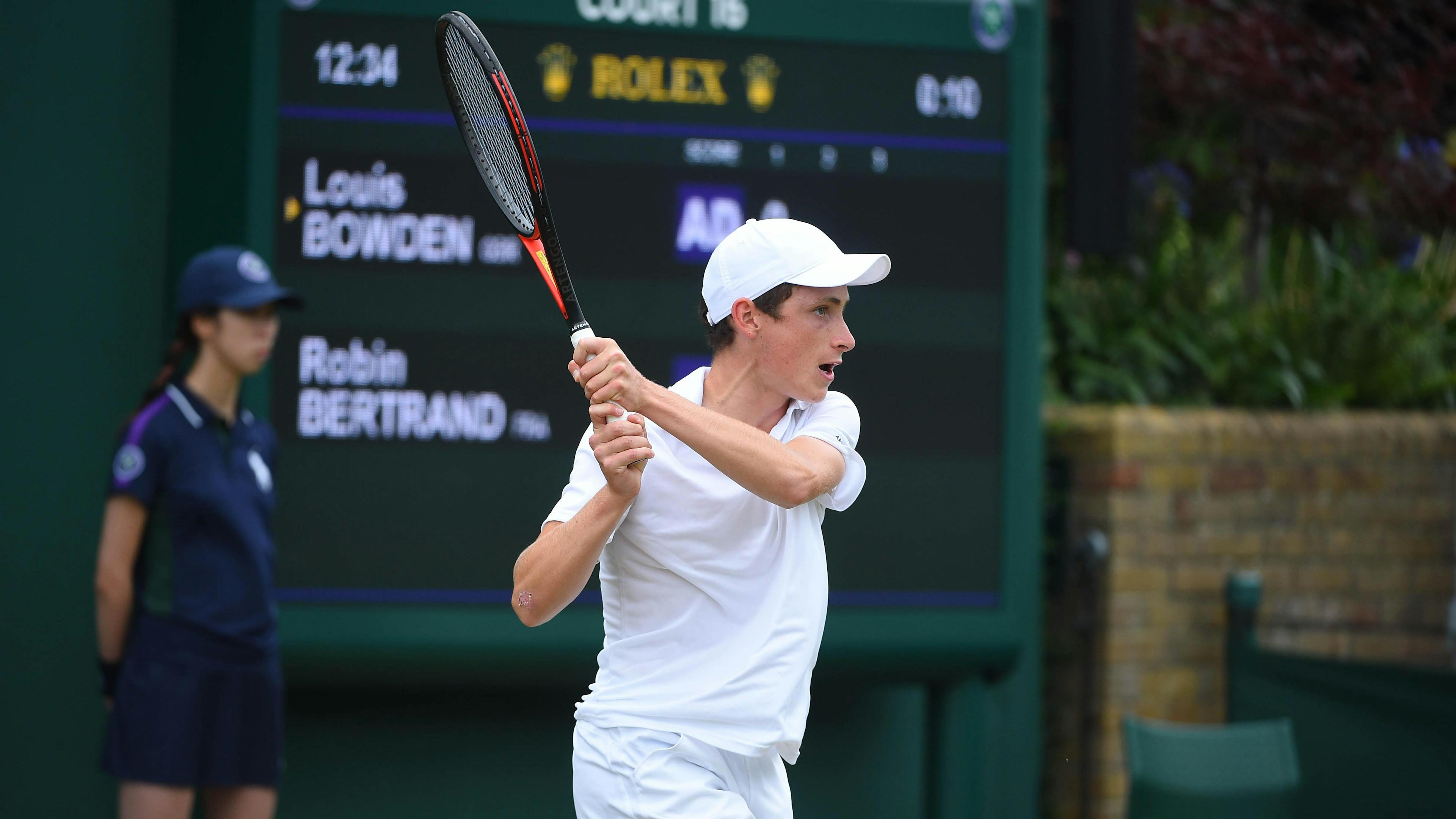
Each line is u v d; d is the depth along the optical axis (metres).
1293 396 25.00
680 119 18.88
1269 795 18.98
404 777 19.14
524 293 18.55
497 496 18.41
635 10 18.77
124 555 14.30
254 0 18.23
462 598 18.30
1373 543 23.78
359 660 18.09
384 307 18.31
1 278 18.42
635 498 9.53
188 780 14.31
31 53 18.45
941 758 19.92
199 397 14.71
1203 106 27.34
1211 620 22.89
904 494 19.17
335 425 18.16
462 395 18.38
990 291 19.48
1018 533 19.39
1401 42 28.38
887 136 19.31
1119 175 21.72
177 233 18.72
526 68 18.58
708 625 9.70
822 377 9.87
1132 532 22.64
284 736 18.98
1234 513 23.11
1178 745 18.84
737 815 9.59
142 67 18.70
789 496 9.33
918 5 19.38
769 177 19.06
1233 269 28.05
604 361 9.27
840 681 19.55
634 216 18.73
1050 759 23.69
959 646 19.20
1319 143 27.83
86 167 18.59
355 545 18.12
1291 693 21.42
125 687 14.36
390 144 18.39
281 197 18.25
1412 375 26.44
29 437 18.52
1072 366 26.25
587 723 9.97
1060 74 22.72
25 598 18.55
